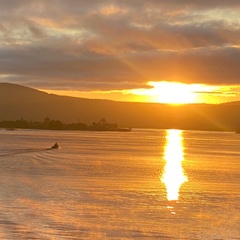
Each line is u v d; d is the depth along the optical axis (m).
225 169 60.03
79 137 191.25
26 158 73.31
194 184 42.50
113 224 24.47
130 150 103.50
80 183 41.56
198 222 25.45
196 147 125.94
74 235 21.92
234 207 30.20
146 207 29.58
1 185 39.09
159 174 51.50
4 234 21.47
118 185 40.50
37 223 23.89
